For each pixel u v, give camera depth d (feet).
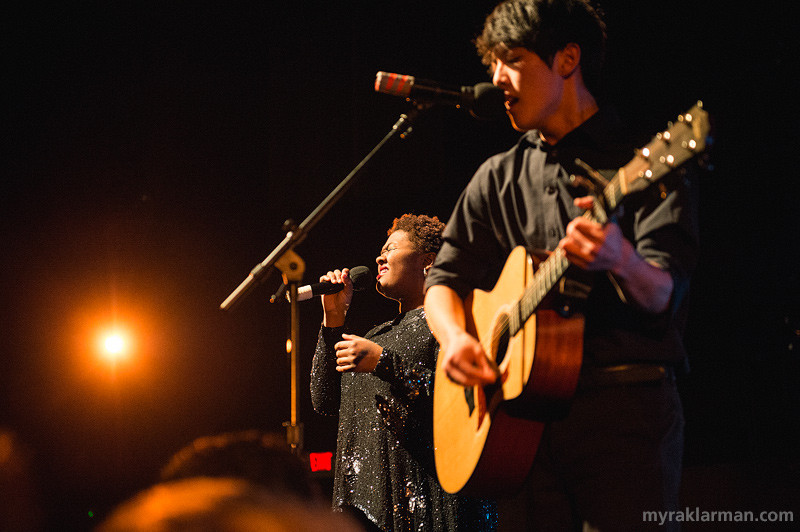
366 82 16.22
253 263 17.79
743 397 11.68
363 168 6.97
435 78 15.38
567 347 4.71
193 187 18.11
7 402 18.10
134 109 18.28
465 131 15.25
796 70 11.44
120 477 17.87
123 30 18.16
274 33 17.46
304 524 2.10
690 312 12.25
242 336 17.81
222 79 17.99
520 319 4.93
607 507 4.67
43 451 17.95
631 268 4.17
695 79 12.17
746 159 11.77
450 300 5.82
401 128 6.70
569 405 4.78
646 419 4.73
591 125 5.18
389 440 7.81
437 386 6.41
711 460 11.81
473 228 5.89
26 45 18.24
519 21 5.22
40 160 18.54
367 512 7.68
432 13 15.56
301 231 6.95
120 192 18.39
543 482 5.18
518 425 5.06
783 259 11.51
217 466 3.92
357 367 7.88
